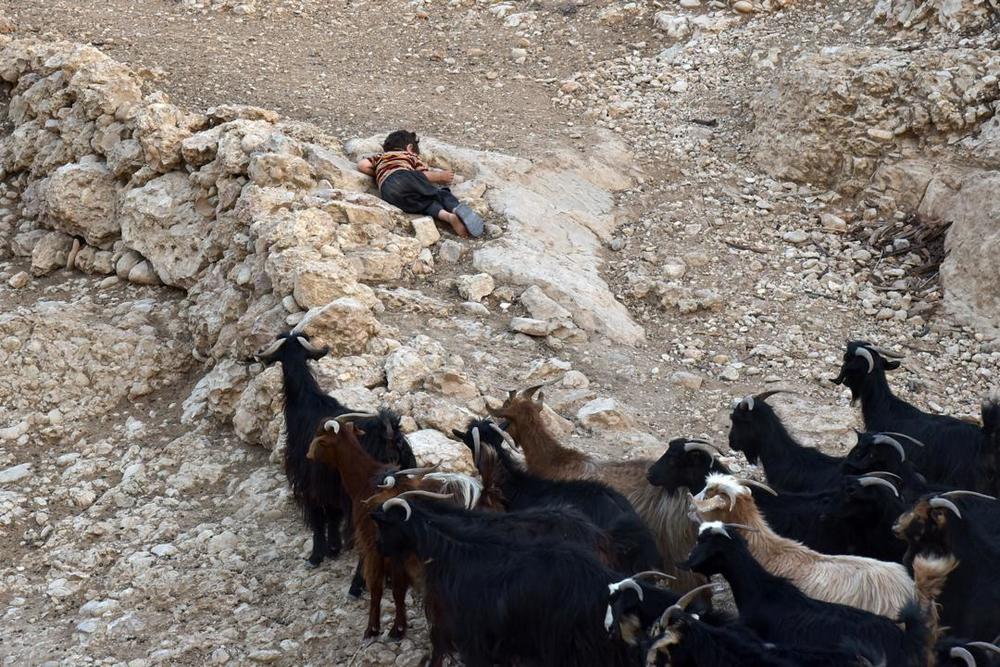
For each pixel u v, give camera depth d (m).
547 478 7.84
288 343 8.85
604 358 11.26
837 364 11.55
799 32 16.48
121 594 8.86
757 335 11.97
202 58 16.30
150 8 18.09
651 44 17.19
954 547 6.76
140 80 14.96
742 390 11.07
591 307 11.77
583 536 6.75
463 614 6.53
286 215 11.82
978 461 8.57
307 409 8.71
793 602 6.16
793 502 7.65
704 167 14.64
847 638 5.78
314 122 14.69
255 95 15.33
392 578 7.70
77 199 13.82
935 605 6.38
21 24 17.05
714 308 12.25
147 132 13.52
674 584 7.62
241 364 10.92
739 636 5.67
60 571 9.35
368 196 12.66
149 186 13.38
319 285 10.80
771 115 14.66
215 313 11.80
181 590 8.80
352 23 18.08
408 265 12.05
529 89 16.27
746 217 13.82
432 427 9.44
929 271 12.99
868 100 14.08
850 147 14.07
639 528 7.00
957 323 12.33
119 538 9.63
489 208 13.16
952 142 13.81
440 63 16.95
